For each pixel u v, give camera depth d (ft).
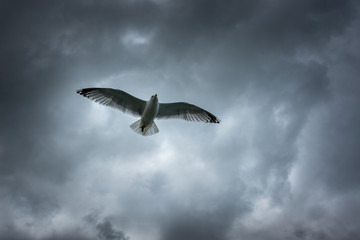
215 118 49.88
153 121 50.39
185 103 49.49
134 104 49.49
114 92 48.21
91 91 47.78
